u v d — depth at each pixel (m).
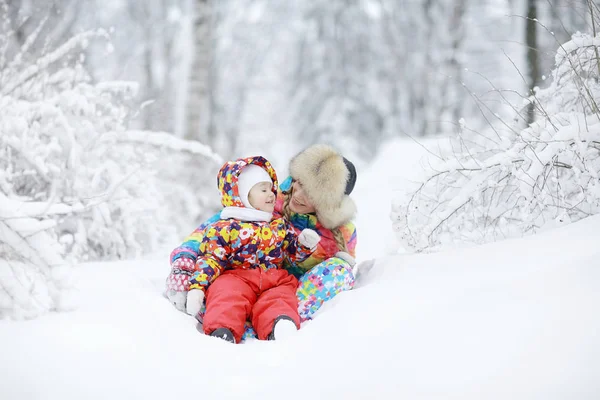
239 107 20.42
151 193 4.56
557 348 1.62
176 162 6.31
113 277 2.69
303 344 2.04
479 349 1.70
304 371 1.81
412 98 19.80
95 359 1.78
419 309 2.04
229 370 1.84
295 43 20.73
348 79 20.14
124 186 4.16
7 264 2.22
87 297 2.32
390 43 20.16
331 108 19.62
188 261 2.60
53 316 2.10
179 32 15.95
